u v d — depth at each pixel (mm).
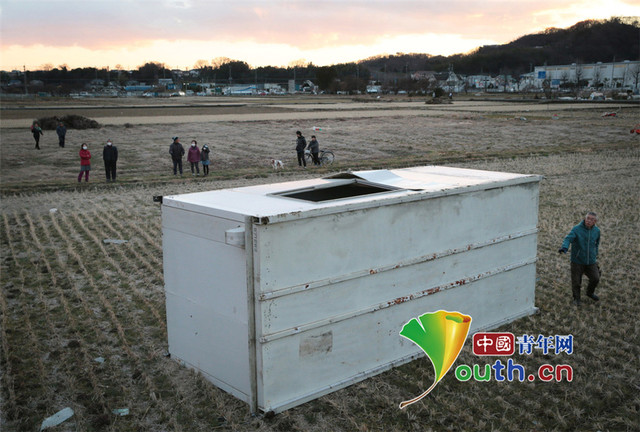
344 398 6238
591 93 108625
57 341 7613
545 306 8852
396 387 6504
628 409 6000
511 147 31297
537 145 32219
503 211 7969
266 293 5676
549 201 16734
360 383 6590
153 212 15570
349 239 6289
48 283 9898
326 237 6082
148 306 8828
